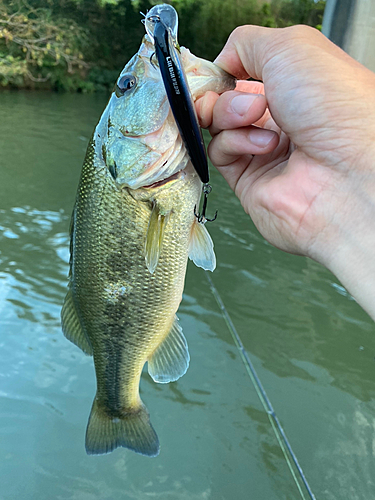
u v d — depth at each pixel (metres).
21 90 3.69
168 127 0.24
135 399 0.32
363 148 0.21
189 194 0.26
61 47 3.71
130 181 0.25
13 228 1.14
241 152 0.24
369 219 0.21
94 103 3.48
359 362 0.76
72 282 0.30
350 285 0.22
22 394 0.63
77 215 0.28
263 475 0.55
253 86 0.32
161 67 0.20
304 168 0.23
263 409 0.64
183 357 0.29
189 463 0.56
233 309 0.89
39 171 1.67
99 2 3.88
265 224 0.25
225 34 3.78
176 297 0.28
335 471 0.56
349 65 0.21
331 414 0.65
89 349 0.31
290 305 0.93
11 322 0.76
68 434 0.58
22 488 0.51
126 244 0.27
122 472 0.54
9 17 3.43
